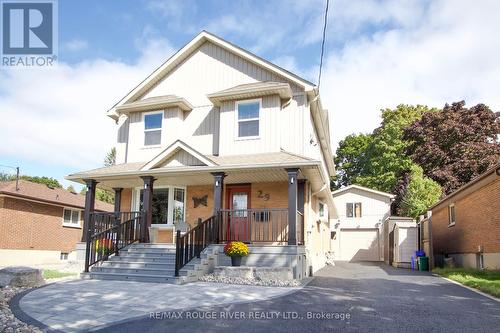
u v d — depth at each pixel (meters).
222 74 16.50
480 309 7.48
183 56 17.17
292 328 6.02
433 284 11.32
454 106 33.41
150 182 14.17
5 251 19.16
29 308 7.30
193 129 16.34
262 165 12.40
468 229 16.11
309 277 13.30
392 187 34.53
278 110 14.60
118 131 17.81
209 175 13.86
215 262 12.27
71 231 24.02
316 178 14.32
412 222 20.69
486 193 14.16
